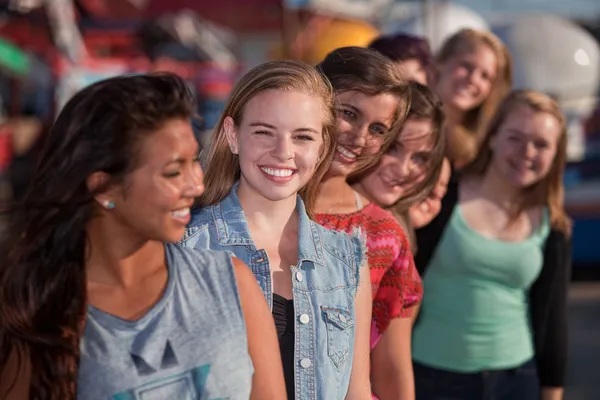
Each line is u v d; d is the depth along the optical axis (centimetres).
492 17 1338
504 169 377
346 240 247
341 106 272
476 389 372
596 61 1153
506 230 378
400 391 284
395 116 278
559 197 389
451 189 381
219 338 183
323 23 1417
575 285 946
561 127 381
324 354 233
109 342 178
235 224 243
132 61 1664
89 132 174
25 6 1336
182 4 1462
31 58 1536
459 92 503
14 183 1341
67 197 175
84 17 1566
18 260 178
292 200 248
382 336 286
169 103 176
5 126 1389
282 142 234
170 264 188
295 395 229
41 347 175
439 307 374
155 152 176
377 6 1492
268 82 236
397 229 286
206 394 180
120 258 183
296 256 244
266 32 1698
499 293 372
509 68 516
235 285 190
